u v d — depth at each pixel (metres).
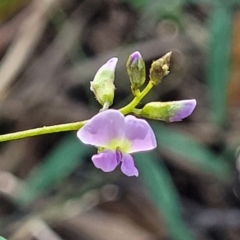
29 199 0.21
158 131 0.21
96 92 0.13
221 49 0.21
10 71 0.21
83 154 0.21
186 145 0.21
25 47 0.22
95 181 0.22
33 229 0.20
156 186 0.20
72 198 0.22
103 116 0.12
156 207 0.21
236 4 0.21
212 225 0.22
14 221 0.21
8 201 0.22
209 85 0.21
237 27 0.22
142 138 0.12
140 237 0.22
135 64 0.12
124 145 0.12
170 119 0.12
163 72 0.12
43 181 0.20
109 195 0.22
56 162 0.20
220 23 0.21
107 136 0.12
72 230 0.22
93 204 0.22
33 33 0.22
